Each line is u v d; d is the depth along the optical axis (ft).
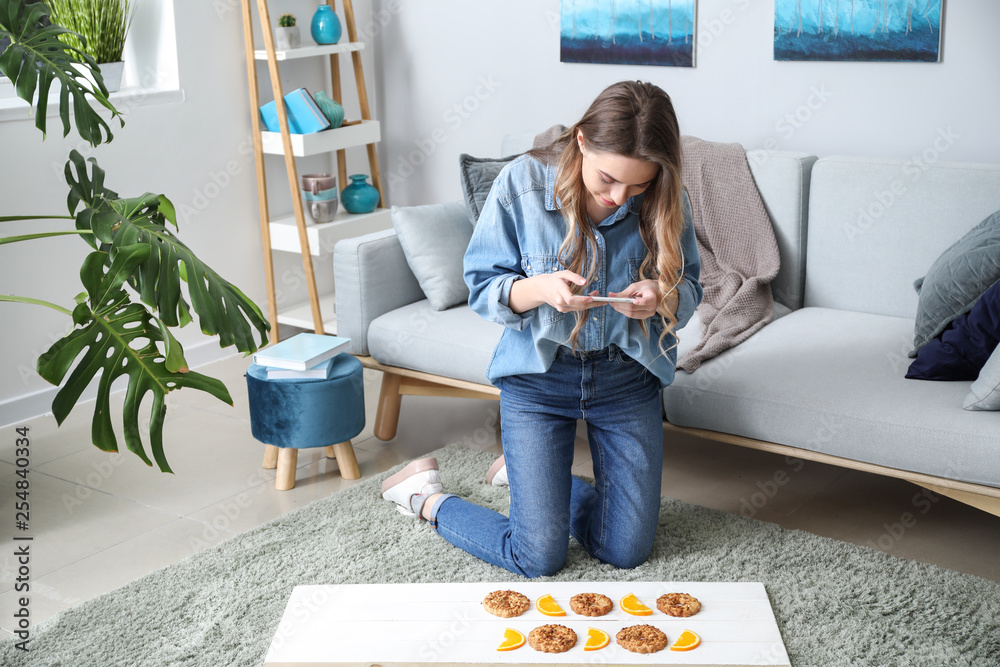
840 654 5.92
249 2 11.21
